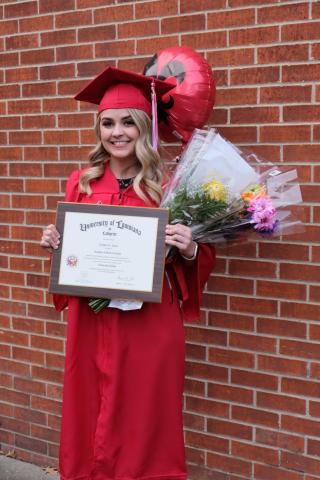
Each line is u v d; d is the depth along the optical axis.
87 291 2.62
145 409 2.70
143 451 2.72
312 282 2.98
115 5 3.39
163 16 3.26
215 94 2.96
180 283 2.74
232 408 3.25
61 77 3.61
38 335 3.83
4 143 3.85
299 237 3.00
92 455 2.81
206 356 3.30
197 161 2.68
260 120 3.04
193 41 3.19
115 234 2.60
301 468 3.08
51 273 2.66
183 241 2.55
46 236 2.66
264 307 3.12
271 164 2.80
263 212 2.57
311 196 2.95
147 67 2.99
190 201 2.62
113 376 2.67
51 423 3.82
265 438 3.17
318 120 2.91
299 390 3.06
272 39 2.98
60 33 3.59
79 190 2.81
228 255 3.20
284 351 3.08
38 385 3.85
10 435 4.00
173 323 2.74
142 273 2.57
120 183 2.78
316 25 2.87
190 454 3.39
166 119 2.94
